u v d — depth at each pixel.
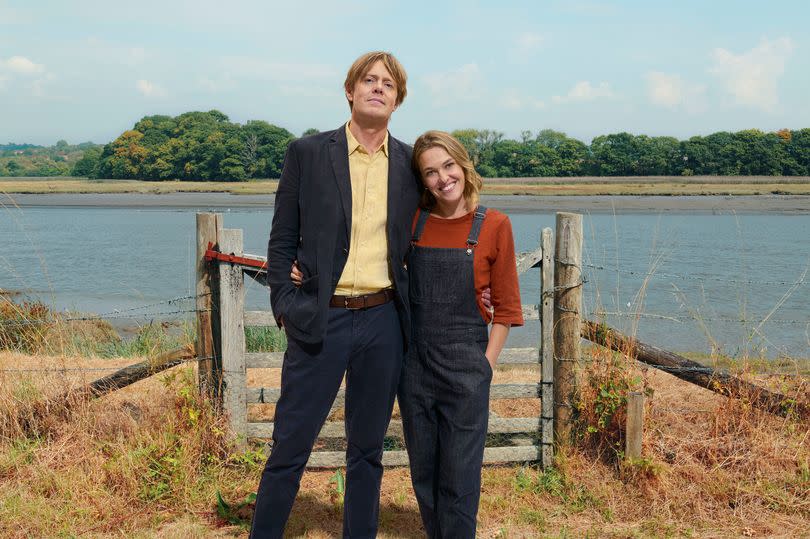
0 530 3.33
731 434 4.07
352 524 3.01
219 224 4.01
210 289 4.07
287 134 186.50
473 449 2.87
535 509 3.66
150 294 16.70
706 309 12.63
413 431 2.98
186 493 3.67
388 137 2.91
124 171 196.50
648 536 3.40
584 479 3.87
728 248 26.36
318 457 4.09
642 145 185.12
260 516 2.98
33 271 21.02
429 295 2.87
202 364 4.09
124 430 4.20
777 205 74.56
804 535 3.40
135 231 38.84
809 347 7.95
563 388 4.06
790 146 180.12
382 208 2.85
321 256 2.78
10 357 5.79
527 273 18.70
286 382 2.92
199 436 3.92
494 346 2.92
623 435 3.97
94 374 5.38
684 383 5.36
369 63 2.76
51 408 4.20
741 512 3.60
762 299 14.14
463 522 2.86
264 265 3.90
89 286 17.95
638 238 31.12
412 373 2.94
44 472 3.77
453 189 2.81
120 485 3.69
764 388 4.21
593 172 182.88
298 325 2.82
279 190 2.90
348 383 2.96
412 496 3.80
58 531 3.33
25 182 180.00
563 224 4.01
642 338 9.80
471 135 191.38
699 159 179.88
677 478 3.81
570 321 4.04
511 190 113.88
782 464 3.90
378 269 2.86
